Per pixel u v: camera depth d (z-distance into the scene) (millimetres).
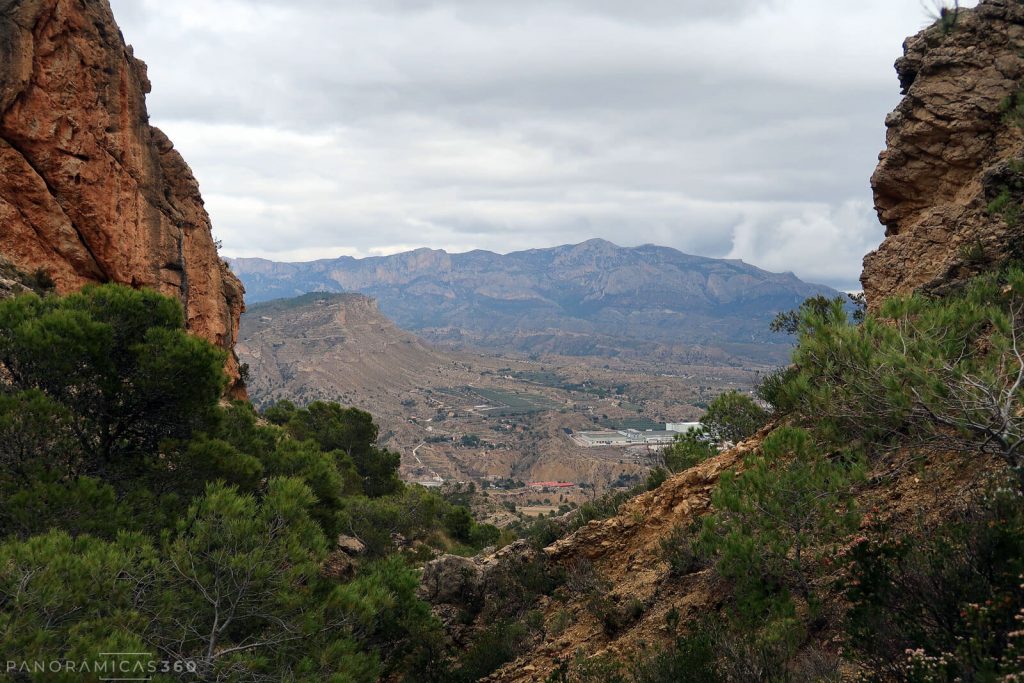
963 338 8445
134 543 10977
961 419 7488
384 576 15148
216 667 9695
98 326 14219
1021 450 7484
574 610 14828
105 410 14578
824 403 8555
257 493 16750
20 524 11219
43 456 12805
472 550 28766
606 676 11000
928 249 16328
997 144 16594
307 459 21344
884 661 7012
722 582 11898
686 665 9062
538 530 19891
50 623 8727
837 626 8586
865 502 9914
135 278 35469
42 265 30375
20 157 30078
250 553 10633
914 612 7023
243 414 23031
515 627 15016
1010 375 8023
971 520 7922
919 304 8867
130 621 9289
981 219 15039
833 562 8594
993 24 17375
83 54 33250
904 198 18812
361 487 41625
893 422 8375
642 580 14008
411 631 14656
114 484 14188
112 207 34312
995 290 9609
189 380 15062
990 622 6352
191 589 10633
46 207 30875
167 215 40406
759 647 8703
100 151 34062
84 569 9367
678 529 14102
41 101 30750
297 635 10633
